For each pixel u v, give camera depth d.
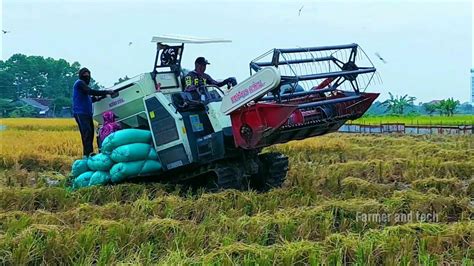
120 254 7.11
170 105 11.34
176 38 11.41
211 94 11.61
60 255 7.04
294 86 10.88
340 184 11.97
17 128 44.50
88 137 12.30
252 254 6.78
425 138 32.78
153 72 11.79
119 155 11.32
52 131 37.22
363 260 6.76
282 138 11.03
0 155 18.62
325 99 11.35
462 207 9.75
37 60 102.94
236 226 7.95
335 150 22.58
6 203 10.33
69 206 10.39
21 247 6.98
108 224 8.02
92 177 11.67
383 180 14.16
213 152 11.12
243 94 10.39
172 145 11.33
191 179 11.92
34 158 18.75
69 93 105.75
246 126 10.59
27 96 104.00
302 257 6.80
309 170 14.93
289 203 9.88
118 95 12.12
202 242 7.44
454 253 7.05
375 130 47.06
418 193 10.41
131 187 11.16
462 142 27.23
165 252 7.22
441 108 77.25
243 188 11.44
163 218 8.98
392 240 7.19
